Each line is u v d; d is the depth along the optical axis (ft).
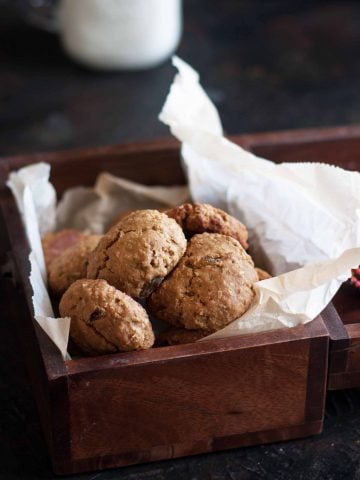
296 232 2.52
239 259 2.31
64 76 3.81
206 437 2.31
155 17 3.71
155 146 2.87
